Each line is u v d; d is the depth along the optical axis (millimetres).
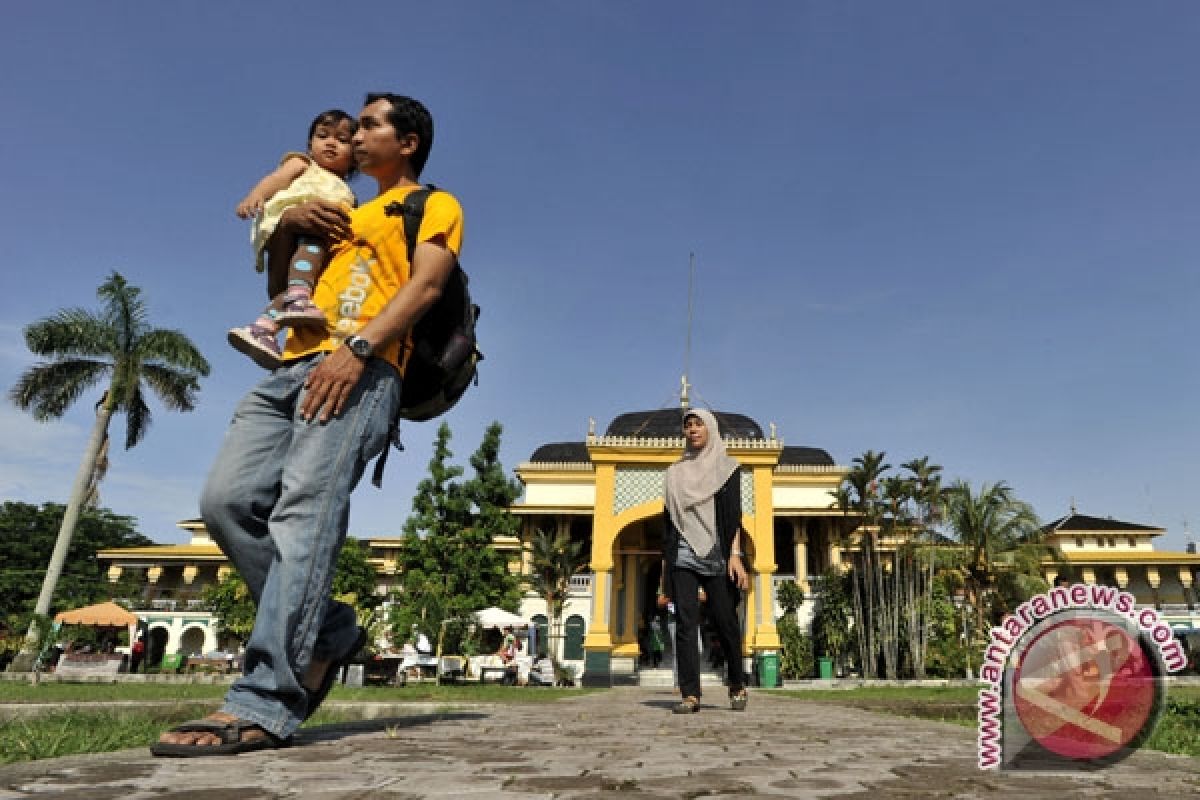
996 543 30938
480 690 14930
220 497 2682
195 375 25750
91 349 24797
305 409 2660
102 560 42125
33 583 36125
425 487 19219
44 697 9383
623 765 2297
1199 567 40969
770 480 22031
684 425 5961
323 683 2830
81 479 23641
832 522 32656
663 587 5738
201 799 1574
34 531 45656
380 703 8039
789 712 5973
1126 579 41469
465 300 3145
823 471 32594
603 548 21562
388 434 2895
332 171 3455
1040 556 31578
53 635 18469
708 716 5133
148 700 8242
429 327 3080
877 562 29453
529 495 32906
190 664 26516
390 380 2832
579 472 32969
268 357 2732
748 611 21656
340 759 2250
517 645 22219
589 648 20750
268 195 3100
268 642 2471
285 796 1622
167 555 39438
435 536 18922
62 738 3582
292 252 3090
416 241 2947
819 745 3072
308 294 2838
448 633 18938
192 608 35719
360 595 21031
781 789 1897
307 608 2551
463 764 2215
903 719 5145
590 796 1714
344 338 2832
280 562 2531
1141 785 2049
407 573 18906
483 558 19016
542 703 7934
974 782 2057
